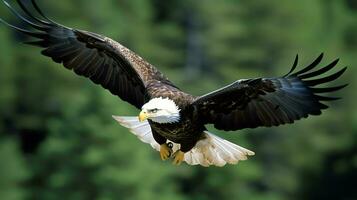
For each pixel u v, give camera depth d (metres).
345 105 43.50
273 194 38.66
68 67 11.73
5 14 40.94
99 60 11.71
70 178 30.59
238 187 31.47
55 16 42.44
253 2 45.09
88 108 31.02
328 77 10.68
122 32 42.06
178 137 11.04
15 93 41.09
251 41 44.28
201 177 31.12
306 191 43.09
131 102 11.73
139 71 11.29
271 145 41.25
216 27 43.94
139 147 30.28
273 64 44.06
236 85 10.82
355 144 43.69
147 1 44.53
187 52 43.69
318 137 42.34
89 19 42.25
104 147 30.34
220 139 11.20
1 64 40.28
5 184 32.59
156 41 43.81
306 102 10.88
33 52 41.25
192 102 10.89
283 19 45.34
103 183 29.55
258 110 11.12
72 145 30.80
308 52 44.28
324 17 47.66
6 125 41.50
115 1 43.22
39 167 32.19
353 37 48.44
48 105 41.44
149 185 29.53
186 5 44.75
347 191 43.75
